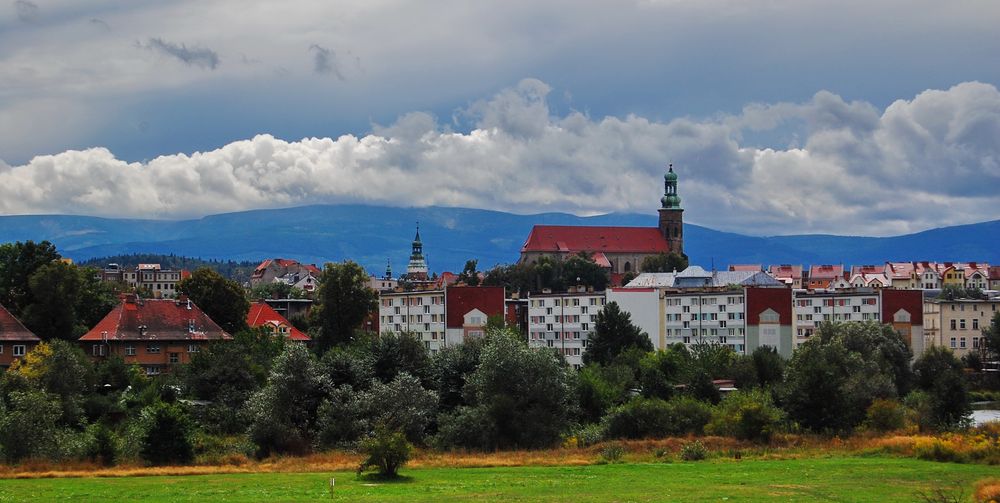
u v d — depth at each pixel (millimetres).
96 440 146750
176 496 106938
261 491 110812
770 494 106500
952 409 179500
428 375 189000
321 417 161625
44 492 110688
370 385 177750
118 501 103062
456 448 160750
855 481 117688
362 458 143750
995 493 101000
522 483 117375
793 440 163250
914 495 105062
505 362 169375
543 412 167125
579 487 113375
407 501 101750
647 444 160625
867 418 176125
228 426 182500
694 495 105938
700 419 175625
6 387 178500
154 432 145125
